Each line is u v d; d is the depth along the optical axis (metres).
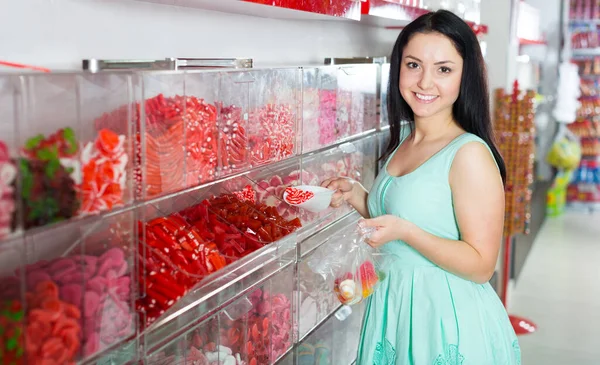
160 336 1.32
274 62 2.45
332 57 2.94
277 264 1.78
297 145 2.04
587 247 6.18
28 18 1.38
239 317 1.61
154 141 1.32
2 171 0.96
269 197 1.92
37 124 1.03
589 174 7.90
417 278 1.86
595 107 7.80
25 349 1.00
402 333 1.87
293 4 1.83
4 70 1.19
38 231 1.03
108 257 1.16
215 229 1.60
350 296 1.86
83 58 1.54
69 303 1.08
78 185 1.10
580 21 7.83
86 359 1.12
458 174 1.79
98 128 1.14
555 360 3.68
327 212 2.22
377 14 2.45
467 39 1.82
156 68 1.53
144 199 1.28
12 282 0.98
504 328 1.90
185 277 1.36
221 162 1.60
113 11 1.62
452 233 1.85
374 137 2.74
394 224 1.75
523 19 5.20
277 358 1.85
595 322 4.29
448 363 1.80
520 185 4.46
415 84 1.87
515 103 4.43
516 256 5.22
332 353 2.28
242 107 1.68
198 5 1.84
